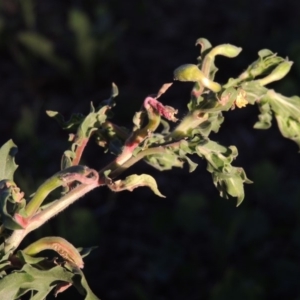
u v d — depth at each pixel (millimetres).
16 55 5398
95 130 1394
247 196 4160
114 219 4293
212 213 3936
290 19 5805
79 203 4309
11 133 4910
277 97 1442
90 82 5320
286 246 3936
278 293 3625
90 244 3713
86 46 5172
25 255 1208
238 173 1273
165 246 3904
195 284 3820
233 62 5320
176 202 4441
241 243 3885
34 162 4508
